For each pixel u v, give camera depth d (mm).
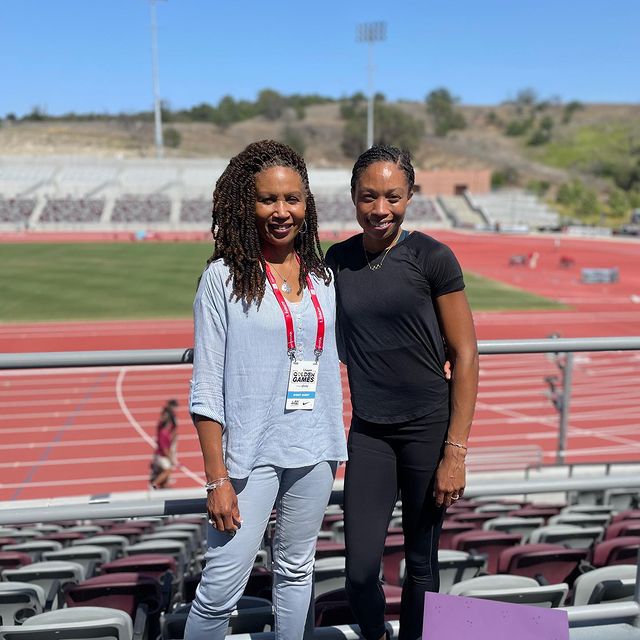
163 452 10953
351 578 2389
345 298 2303
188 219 72062
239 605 2949
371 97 70250
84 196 74750
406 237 2289
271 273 2160
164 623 2816
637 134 140375
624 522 5172
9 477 11875
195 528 7156
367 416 2373
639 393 16469
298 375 2154
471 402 2270
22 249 49312
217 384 2127
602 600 3131
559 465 9477
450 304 2244
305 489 2252
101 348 21359
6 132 120938
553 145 141625
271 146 2129
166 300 28844
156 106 79438
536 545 4008
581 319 26703
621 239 62281
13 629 2541
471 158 131250
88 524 8719
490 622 2297
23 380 17266
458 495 2328
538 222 81875
